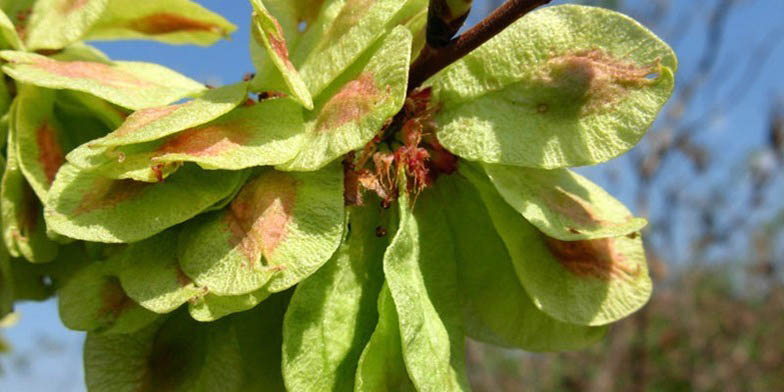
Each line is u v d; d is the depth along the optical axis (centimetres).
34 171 7
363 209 7
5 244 8
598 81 6
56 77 7
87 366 7
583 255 7
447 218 7
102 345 7
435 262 7
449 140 7
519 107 7
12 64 7
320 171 6
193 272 6
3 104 7
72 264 8
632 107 6
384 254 6
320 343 6
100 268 7
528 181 7
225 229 6
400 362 6
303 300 6
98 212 6
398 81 6
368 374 6
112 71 7
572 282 7
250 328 7
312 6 7
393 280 6
